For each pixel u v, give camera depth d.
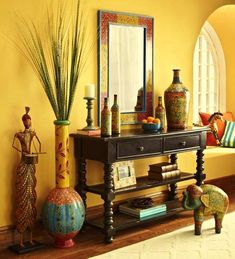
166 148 4.24
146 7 4.65
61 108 3.71
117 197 4.52
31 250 3.64
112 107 3.99
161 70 4.85
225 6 5.77
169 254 3.59
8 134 3.70
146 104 4.71
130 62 4.53
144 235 4.04
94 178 4.36
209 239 3.93
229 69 6.63
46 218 3.68
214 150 5.88
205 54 6.58
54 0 3.91
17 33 3.71
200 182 4.70
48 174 3.99
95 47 4.24
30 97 3.82
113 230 3.86
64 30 3.98
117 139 3.79
